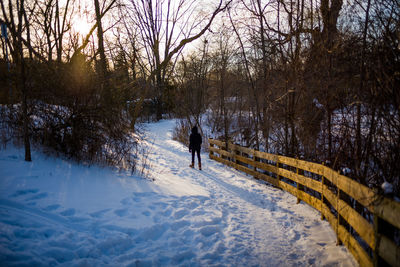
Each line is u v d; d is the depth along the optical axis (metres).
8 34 5.86
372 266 2.46
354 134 4.27
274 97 7.78
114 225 3.76
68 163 5.85
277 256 3.41
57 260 2.78
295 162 5.71
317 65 5.42
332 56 4.84
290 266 3.17
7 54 5.98
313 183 4.89
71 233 3.30
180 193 5.87
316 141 6.12
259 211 5.17
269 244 3.75
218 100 19.70
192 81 23.58
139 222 4.01
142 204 4.79
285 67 7.06
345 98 4.61
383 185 2.29
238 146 9.16
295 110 6.77
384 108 3.64
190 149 9.38
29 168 4.99
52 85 5.82
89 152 6.32
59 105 6.08
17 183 4.36
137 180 6.24
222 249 3.54
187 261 3.19
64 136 6.05
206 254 3.37
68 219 3.72
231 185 7.18
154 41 22.98
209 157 12.09
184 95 22.45
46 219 3.51
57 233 3.23
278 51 7.39
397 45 3.40
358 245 2.91
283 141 7.82
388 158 3.73
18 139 5.85
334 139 4.88
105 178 5.76
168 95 31.27
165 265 3.06
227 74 16.91
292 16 6.93
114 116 6.56
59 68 5.91
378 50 3.62
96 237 3.38
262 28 8.20
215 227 4.16
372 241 2.48
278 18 7.97
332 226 3.94
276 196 6.16
